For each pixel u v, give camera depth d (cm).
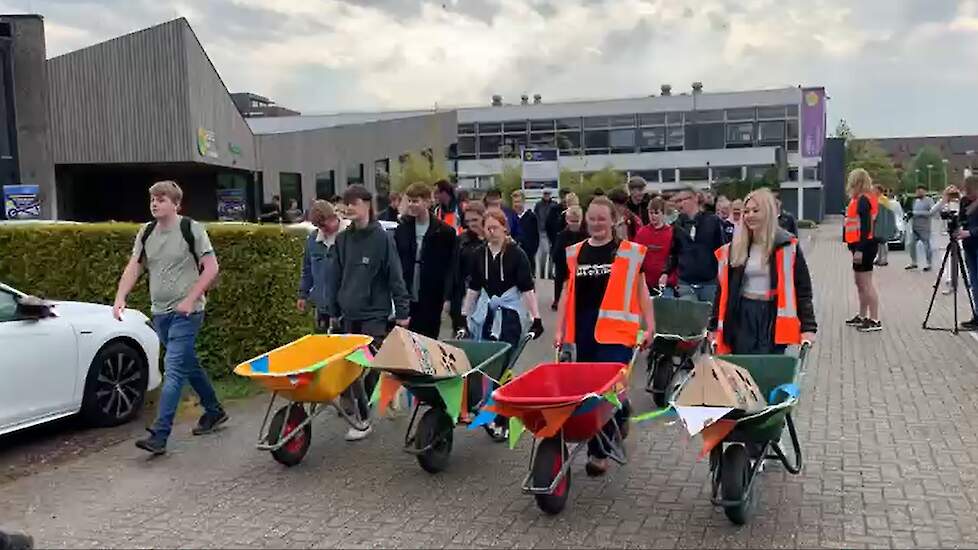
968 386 846
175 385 680
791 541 483
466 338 761
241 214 3192
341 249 749
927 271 2108
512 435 540
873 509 527
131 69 2611
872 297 1206
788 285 578
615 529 508
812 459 625
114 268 917
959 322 1260
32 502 578
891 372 917
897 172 9356
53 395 706
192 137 2619
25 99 2494
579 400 497
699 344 793
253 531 518
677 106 6769
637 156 6881
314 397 627
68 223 943
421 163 4200
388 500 566
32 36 2503
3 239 906
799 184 6544
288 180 3488
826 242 3819
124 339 779
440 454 620
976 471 593
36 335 692
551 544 488
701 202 1051
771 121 6588
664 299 830
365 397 715
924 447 650
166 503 570
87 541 509
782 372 547
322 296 855
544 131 7044
